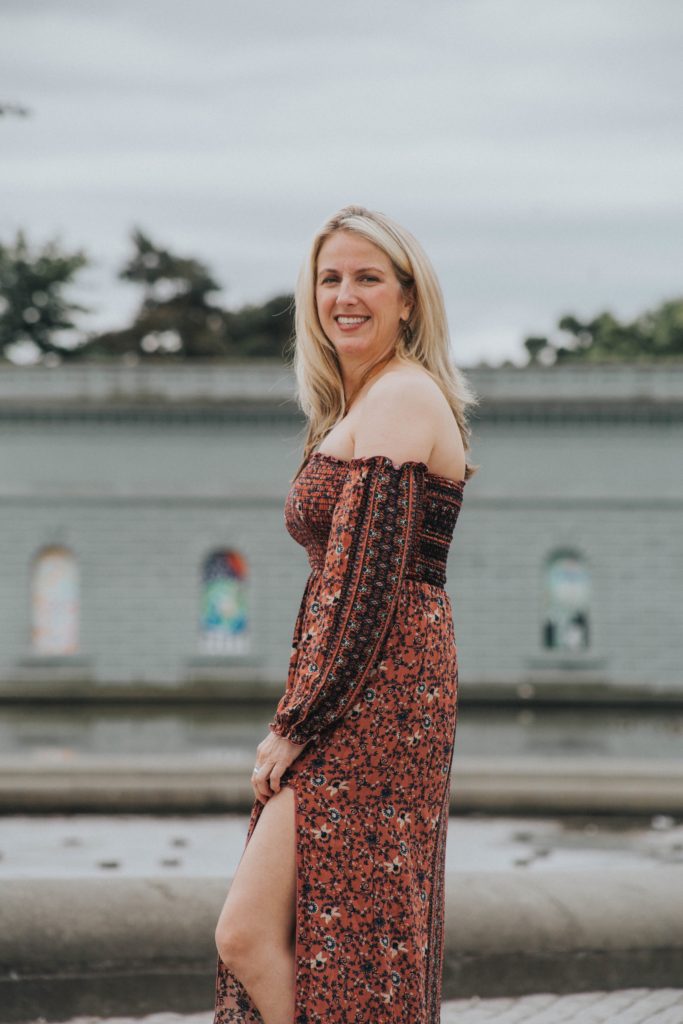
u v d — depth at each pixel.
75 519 37.12
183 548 37.03
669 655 36.19
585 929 5.07
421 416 3.27
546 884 5.22
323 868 3.16
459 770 12.83
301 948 3.15
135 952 4.81
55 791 12.16
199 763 12.86
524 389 36.78
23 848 10.10
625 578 36.44
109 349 69.56
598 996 5.01
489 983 5.00
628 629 36.31
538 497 36.62
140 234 71.88
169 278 71.69
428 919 3.32
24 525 37.09
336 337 3.52
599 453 36.69
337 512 3.17
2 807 12.13
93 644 36.78
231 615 37.25
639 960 5.10
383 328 3.49
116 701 36.31
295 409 37.03
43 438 37.28
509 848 10.43
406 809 3.24
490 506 36.66
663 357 65.50
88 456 37.25
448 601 3.40
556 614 36.88
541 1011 4.83
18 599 36.78
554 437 36.75
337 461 3.34
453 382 3.56
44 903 4.84
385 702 3.20
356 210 3.55
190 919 4.89
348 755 3.18
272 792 3.21
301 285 3.59
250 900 3.16
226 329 71.44
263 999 3.17
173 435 37.31
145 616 36.88
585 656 36.09
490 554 36.56
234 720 29.88
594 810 12.33
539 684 36.00
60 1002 4.76
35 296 67.38
